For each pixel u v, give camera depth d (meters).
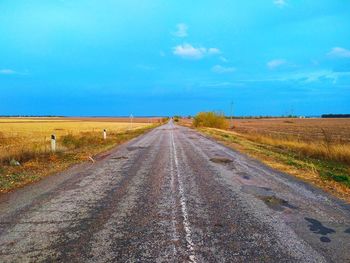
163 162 14.35
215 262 4.35
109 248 4.82
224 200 7.70
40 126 65.69
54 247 4.86
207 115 65.38
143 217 6.33
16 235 5.35
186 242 5.06
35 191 8.62
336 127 76.81
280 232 5.54
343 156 17.34
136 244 4.98
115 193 8.38
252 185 9.53
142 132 44.03
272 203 7.49
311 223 6.05
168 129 54.81
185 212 6.68
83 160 15.10
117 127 63.44
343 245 4.98
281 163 14.55
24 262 4.36
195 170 12.16
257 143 28.27
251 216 6.45
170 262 4.35
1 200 7.68
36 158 14.81
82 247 4.86
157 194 8.27
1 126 64.88
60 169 12.44
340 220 6.26
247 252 4.69
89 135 29.30
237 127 78.75
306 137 38.03
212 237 5.28
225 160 15.13
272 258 4.49
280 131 57.50
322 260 4.44
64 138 24.03
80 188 8.99
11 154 14.23
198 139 29.70
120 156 16.73
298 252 4.70
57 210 6.81
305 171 12.44
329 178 11.02
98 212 6.66
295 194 8.46
